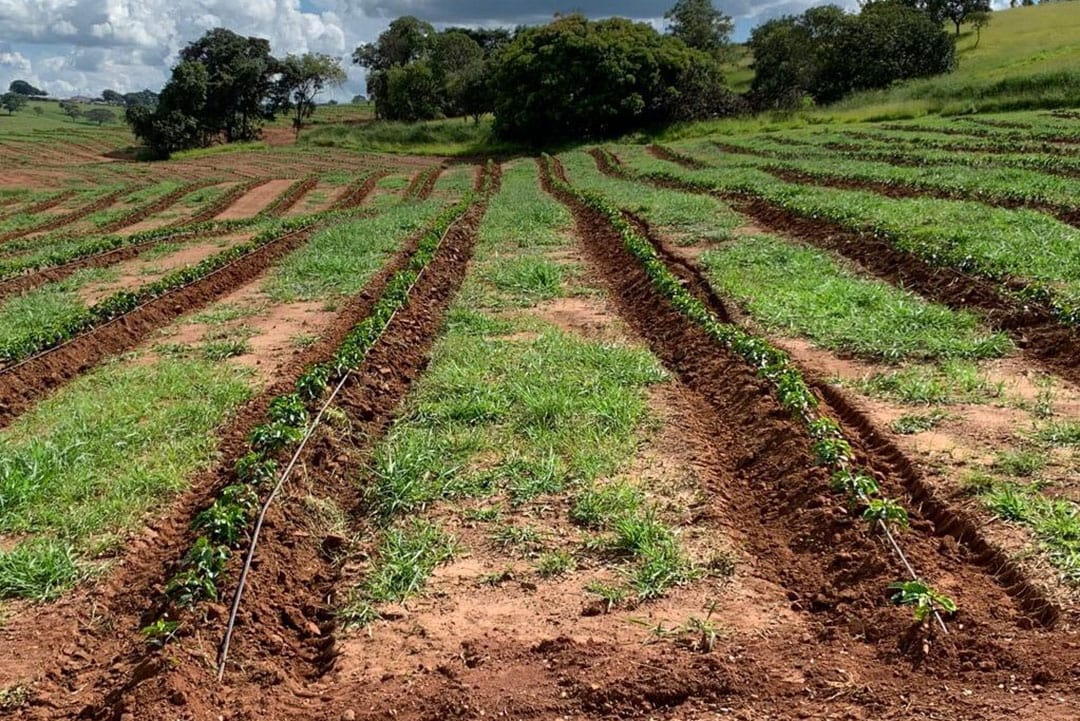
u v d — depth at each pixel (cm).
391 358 1172
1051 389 913
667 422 912
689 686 505
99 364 1254
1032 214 1756
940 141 3512
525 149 6612
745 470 816
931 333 1100
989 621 548
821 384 977
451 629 599
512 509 751
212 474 845
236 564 659
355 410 986
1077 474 711
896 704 475
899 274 1455
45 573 665
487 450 861
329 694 542
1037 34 7462
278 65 9631
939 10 7812
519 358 1123
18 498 774
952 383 936
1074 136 3219
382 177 4856
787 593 619
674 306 1299
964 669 502
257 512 723
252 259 1994
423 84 9238
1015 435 795
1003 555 613
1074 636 518
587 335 1263
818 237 1825
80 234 2994
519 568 668
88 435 920
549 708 498
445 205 3073
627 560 665
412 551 692
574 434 877
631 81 6322
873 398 918
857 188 2567
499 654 560
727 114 6644
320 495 799
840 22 6981
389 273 1772
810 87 7081
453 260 1886
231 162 6366
